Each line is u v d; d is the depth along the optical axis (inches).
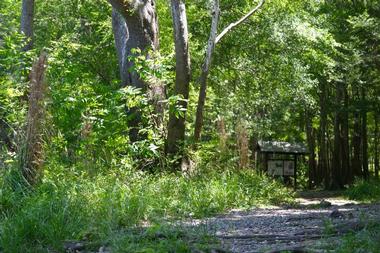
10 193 365.4
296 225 376.2
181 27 689.6
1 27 733.3
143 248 261.0
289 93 1002.7
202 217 435.8
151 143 637.9
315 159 1684.3
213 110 1058.1
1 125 530.3
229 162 689.6
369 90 1365.7
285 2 940.0
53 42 679.1
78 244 285.4
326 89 1430.9
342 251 242.8
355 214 437.7
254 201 590.2
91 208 354.3
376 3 1031.0
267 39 914.7
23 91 557.0
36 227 291.9
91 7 999.0
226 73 990.4
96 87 682.2
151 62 639.1
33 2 667.4
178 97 632.4
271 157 1299.2
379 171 1846.7
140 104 638.5
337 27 1128.8
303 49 948.0
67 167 522.3
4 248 271.6
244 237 309.1
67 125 569.9
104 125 614.9
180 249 261.9
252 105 1215.6
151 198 446.6
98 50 987.3
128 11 671.8
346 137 1482.5
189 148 674.8
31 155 409.4
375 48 1061.1
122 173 553.9
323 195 967.6
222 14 913.5
